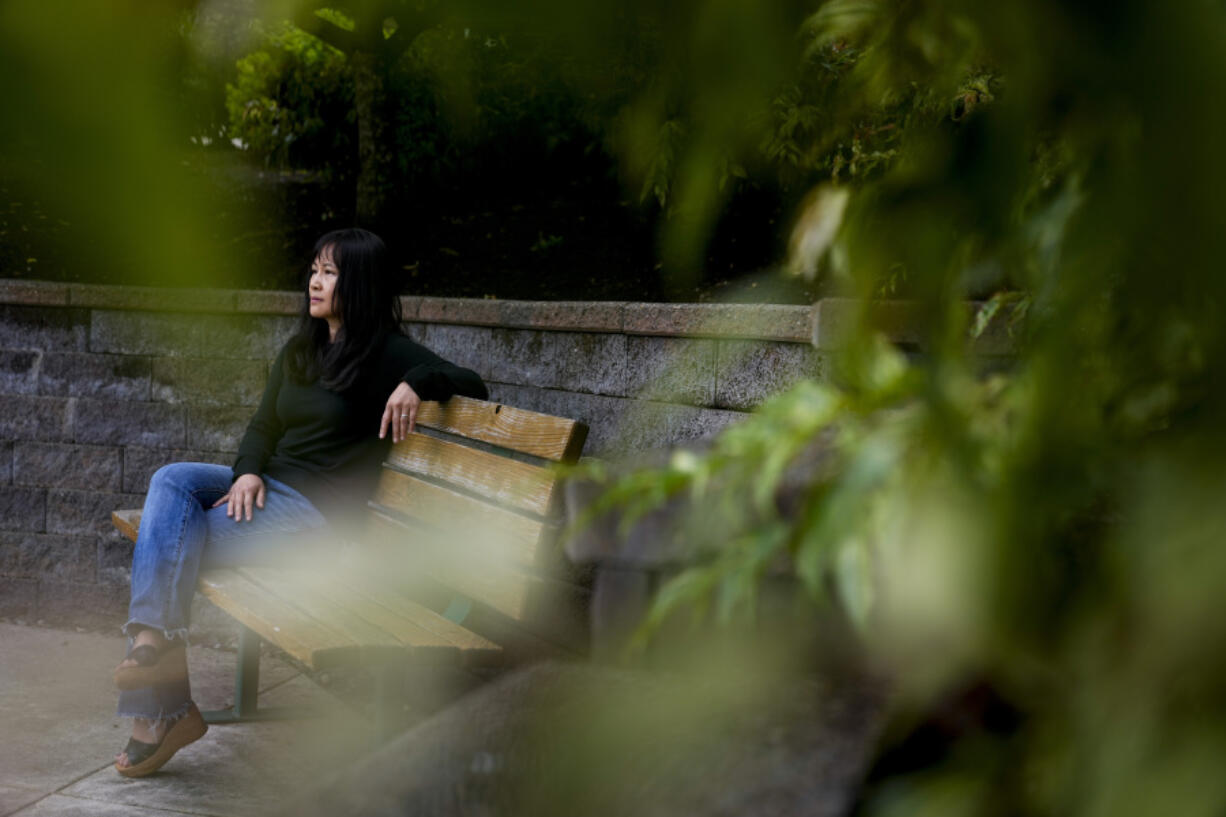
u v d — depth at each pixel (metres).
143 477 4.64
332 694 3.95
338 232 3.38
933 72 0.36
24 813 2.97
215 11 0.24
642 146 0.29
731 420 3.12
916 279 0.35
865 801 0.49
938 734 0.44
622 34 0.26
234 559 3.21
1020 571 0.36
